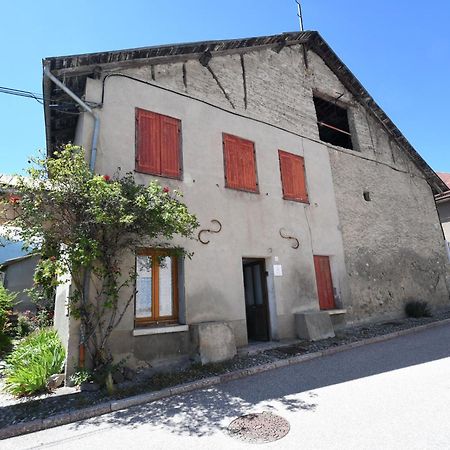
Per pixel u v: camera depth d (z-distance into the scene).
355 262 10.11
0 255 17.61
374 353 6.48
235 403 4.31
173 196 7.09
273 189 8.88
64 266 5.40
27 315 12.75
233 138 8.56
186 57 8.25
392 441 3.00
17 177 5.15
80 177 5.16
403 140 13.29
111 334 5.70
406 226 12.30
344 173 10.95
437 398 3.90
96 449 3.33
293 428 3.43
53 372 5.54
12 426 3.88
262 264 8.45
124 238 5.93
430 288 12.15
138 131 7.07
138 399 4.55
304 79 10.99
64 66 6.55
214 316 6.94
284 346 7.30
